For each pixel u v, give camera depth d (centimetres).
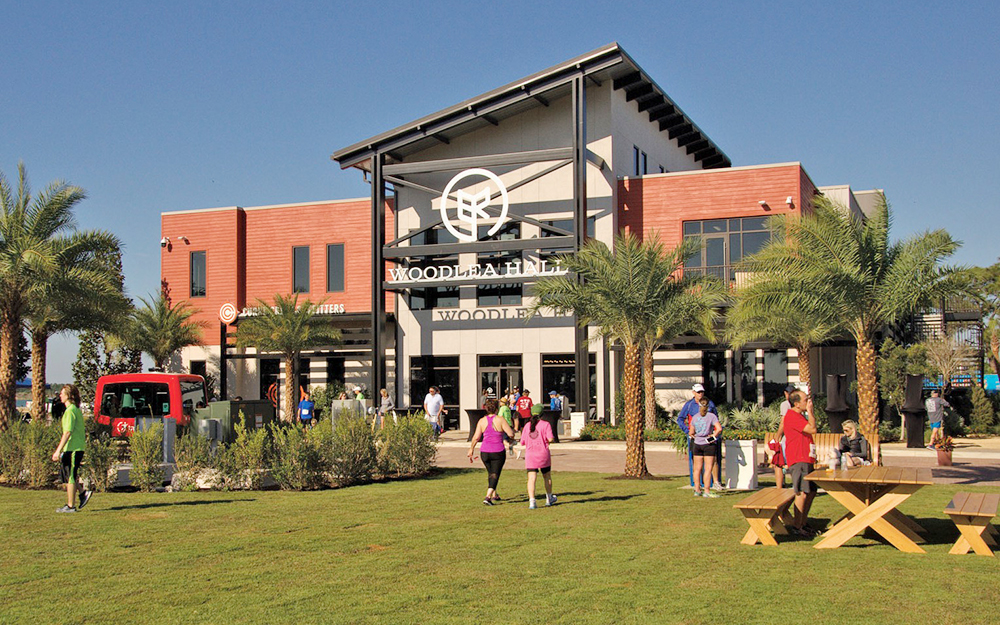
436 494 1491
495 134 3606
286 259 3900
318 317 3566
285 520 1193
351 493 1504
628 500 1399
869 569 870
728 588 789
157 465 1552
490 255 3547
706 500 1393
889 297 1703
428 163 3478
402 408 3516
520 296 3522
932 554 947
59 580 828
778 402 2952
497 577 837
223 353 3888
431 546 998
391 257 3516
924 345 2922
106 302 2520
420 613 707
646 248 1855
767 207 3225
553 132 3503
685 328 2677
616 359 3262
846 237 1755
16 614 710
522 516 1230
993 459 2230
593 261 1869
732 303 2625
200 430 1739
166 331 3697
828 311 1783
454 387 3594
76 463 1273
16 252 2278
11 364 2297
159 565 895
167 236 4012
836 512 1255
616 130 3456
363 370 3766
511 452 2331
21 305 2341
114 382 2470
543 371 3469
